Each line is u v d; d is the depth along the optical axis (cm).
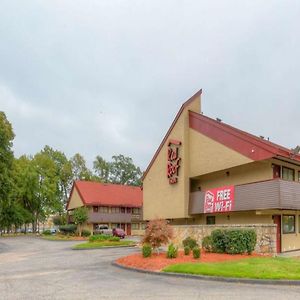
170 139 3153
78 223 6134
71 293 1152
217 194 2612
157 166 3312
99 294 1127
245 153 2439
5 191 4803
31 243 4572
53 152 8906
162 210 3183
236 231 1905
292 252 2347
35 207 8125
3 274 1678
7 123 4997
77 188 6681
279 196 2117
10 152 4981
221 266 1476
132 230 6712
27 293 1170
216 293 1098
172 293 1116
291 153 2298
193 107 3062
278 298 1016
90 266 1894
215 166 2702
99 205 6356
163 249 2277
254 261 1570
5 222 7325
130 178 10150
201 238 2339
